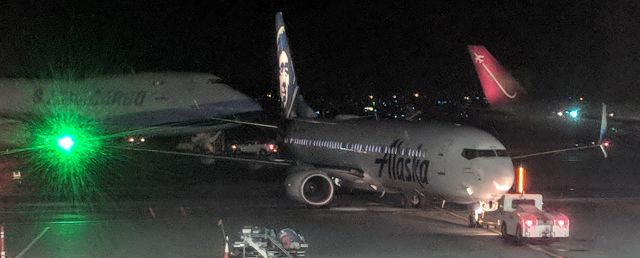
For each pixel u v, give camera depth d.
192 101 46.12
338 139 32.88
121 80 45.72
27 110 44.66
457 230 23.97
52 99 44.69
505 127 59.75
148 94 45.56
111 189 37.44
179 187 38.72
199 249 20.34
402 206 30.06
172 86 46.03
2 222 25.84
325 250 20.16
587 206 30.55
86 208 29.94
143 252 19.91
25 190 36.47
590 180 41.88
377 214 28.02
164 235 22.86
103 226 24.84
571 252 19.91
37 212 28.69
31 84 45.09
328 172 31.62
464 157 24.52
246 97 47.88
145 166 51.00
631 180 41.97
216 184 40.44
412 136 27.81
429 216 27.44
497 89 50.84
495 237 22.56
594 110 62.28
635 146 64.94
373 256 19.28
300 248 18.83
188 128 47.22
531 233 20.67
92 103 44.72
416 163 26.53
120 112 45.06
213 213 28.36
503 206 22.69
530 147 57.16
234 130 69.69
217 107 46.66
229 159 33.19
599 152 59.94
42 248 20.52
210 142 58.03
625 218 26.91
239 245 18.67
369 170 30.05
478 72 50.22
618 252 19.92
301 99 39.75
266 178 44.12
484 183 23.84
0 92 44.72
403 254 19.55
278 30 38.97
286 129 38.50
